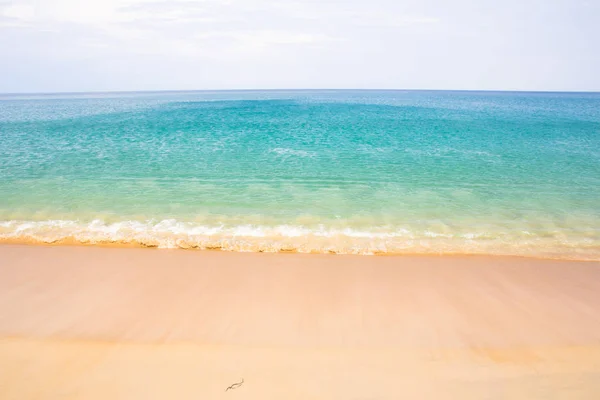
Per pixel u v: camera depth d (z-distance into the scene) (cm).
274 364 482
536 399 435
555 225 991
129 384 448
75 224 955
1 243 845
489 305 622
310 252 826
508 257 812
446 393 442
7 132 2591
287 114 4203
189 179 1388
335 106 5716
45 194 1188
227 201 1152
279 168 1571
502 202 1168
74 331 539
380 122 3322
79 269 729
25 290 651
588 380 462
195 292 650
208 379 456
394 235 922
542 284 695
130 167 1562
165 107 5544
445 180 1411
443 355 501
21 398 428
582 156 1847
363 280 702
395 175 1477
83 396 431
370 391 443
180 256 795
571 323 573
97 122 3272
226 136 2447
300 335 538
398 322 571
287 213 1060
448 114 4222
